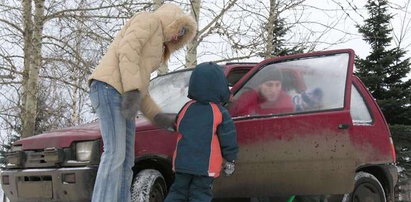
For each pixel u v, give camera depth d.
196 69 4.02
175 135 4.51
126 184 3.66
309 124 4.57
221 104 4.12
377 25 18.08
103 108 3.52
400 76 18.50
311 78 4.85
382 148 5.22
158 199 4.35
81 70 8.09
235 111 4.68
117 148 3.52
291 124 4.61
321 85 4.77
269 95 4.79
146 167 4.54
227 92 4.07
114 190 3.49
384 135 5.32
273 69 4.90
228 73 5.11
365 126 5.12
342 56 4.86
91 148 4.18
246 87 4.76
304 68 4.91
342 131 4.50
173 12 3.83
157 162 4.54
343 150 4.48
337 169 4.49
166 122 3.99
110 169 3.48
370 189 5.15
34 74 8.38
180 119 3.98
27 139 4.56
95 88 3.56
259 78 4.84
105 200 3.45
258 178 4.63
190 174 3.84
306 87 4.81
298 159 4.56
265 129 4.64
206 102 3.96
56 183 4.18
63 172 4.16
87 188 4.08
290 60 4.99
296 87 4.83
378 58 18.48
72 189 4.11
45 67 8.58
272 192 4.62
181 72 5.57
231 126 3.96
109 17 8.06
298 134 4.58
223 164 3.96
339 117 4.52
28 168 4.43
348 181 4.48
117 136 3.53
